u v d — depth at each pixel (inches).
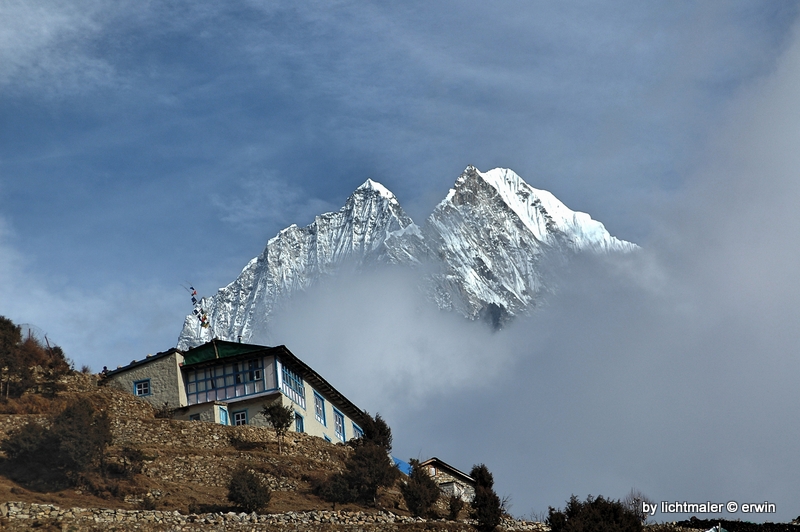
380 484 2733.8
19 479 2337.6
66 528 1983.3
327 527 2237.9
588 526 2364.7
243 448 2972.4
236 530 2144.4
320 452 3080.7
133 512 2100.1
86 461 2405.3
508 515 2800.2
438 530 2337.6
